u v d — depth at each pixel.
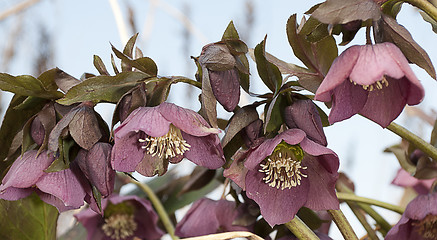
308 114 0.74
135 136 0.74
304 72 0.76
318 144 0.72
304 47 0.76
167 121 0.71
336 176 0.74
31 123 0.76
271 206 0.75
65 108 0.76
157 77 0.75
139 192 1.05
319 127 0.74
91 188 0.76
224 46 0.74
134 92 0.73
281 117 0.75
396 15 0.75
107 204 0.98
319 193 0.75
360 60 0.71
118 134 0.71
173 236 0.97
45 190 0.74
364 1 0.72
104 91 0.74
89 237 0.98
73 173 0.75
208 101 0.74
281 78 0.75
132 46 0.76
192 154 0.74
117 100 0.74
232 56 0.74
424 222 0.84
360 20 0.73
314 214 0.82
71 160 0.75
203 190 1.05
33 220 0.87
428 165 0.89
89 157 0.74
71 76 0.77
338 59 0.71
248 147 0.75
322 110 0.77
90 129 0.74
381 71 0.70
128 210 0.98
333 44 0.76
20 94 0.76
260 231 0.82
